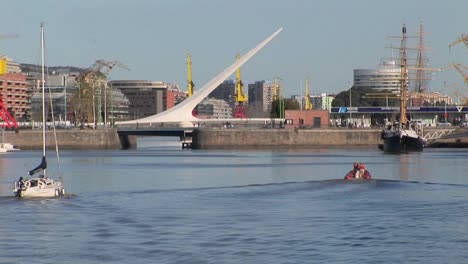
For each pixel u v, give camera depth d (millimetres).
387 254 74000
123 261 72562
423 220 92938
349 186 132875
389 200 112812
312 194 121688
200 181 152375
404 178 154500
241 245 78750
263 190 129625
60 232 87312
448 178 154000
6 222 94812
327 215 97938
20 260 73500
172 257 73750
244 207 107125
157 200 116812
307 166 197250
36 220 96250
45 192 119750
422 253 74375
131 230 88188
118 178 161375
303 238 82000
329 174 168375
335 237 82312
